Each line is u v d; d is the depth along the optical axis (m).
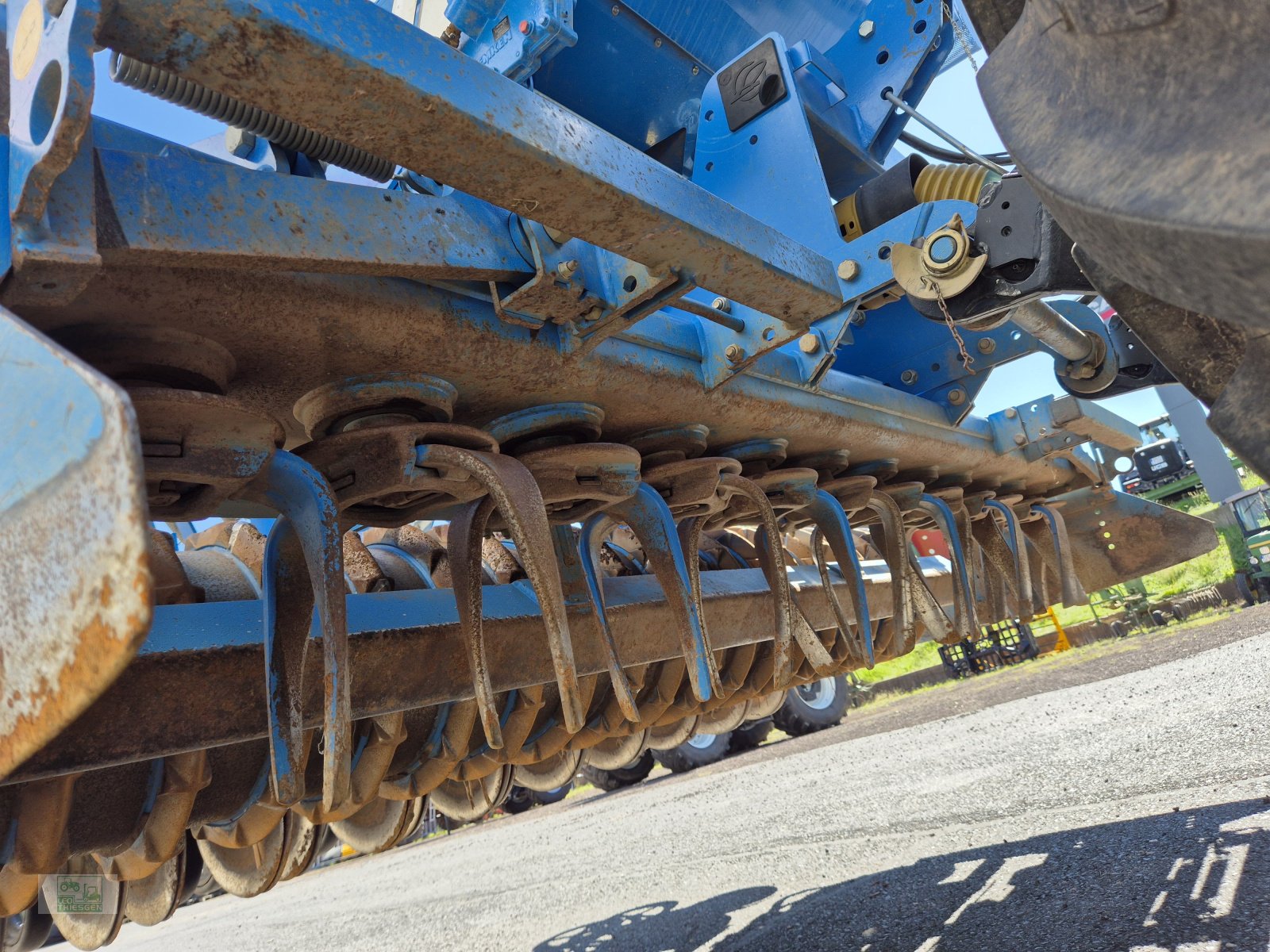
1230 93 0.56
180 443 1.09
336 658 1.16
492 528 1.80
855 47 2.95
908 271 1.98
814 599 2.86
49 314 1.03
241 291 1.15
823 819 4.00
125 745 1.24
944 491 2.94
